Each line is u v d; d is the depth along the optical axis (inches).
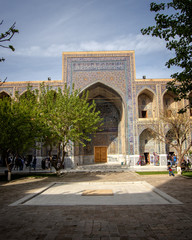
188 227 139.8
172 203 203.0
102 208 189.6
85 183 334.3
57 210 184.4
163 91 664.4
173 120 499.8
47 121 433.4
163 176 415.2
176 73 175.2
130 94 662.5
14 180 392.5
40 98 452.1
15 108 387.2
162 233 130.6
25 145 379.9
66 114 420.8
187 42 157.4
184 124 502.3
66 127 442.6
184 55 156.9
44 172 531.8
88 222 152.1
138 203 206.4
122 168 593.9
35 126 397.7
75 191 275.3
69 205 201.6
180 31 150.1
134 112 652.1
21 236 128.5
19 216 167.9
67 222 152.5
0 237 127.4
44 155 655.8
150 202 210.4
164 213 171.2
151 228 139.0
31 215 170.1
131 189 286.4
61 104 422.6
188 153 621.9
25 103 416.5
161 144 632.4
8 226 145.8
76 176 445.7
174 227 140.2
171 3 155.6
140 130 642.2
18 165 582.9
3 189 296.8
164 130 625.6
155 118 654.5
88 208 190.1
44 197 241.3
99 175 458.3
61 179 395.9
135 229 137.8
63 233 132.6
